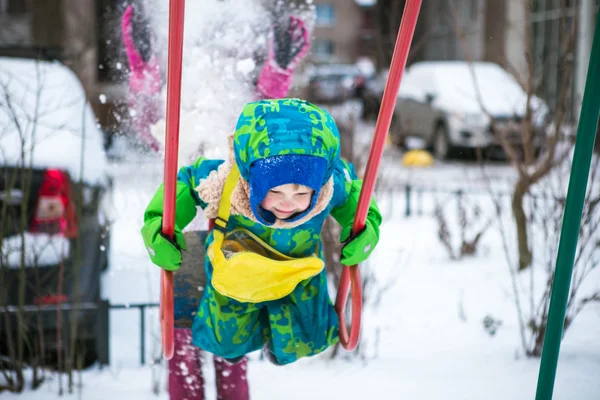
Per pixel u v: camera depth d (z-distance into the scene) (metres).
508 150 5.96
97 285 4.78
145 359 4.46
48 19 12.16
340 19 34.47
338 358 4.39
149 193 4.66
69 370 3.95
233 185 2.54
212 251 2.55
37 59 4.24
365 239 2.57
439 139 14.65
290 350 2.68
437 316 5.10
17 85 4.75
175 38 2.16
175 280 2.91
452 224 8.45
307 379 4.07
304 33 3.47
